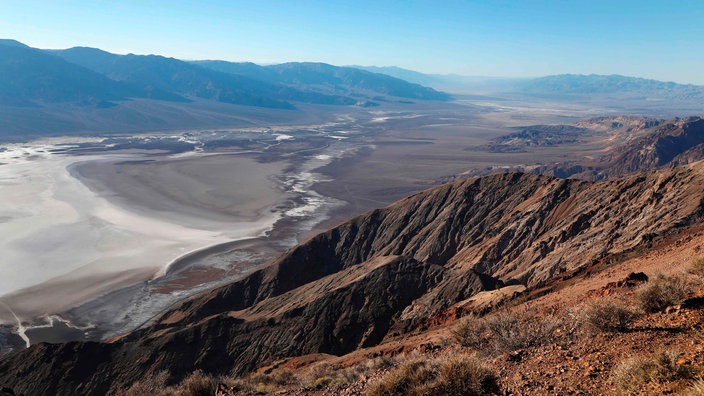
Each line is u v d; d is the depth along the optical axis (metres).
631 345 7.36
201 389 12.35
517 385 6.99
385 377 7.90
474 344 10.67
